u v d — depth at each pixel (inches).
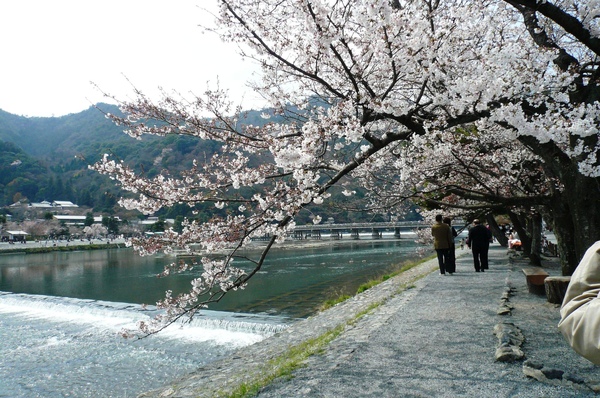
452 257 521.7
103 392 397.7
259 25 227.0
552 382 153.3
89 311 733.3
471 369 172.2
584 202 242.1
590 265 56.6
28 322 690.2
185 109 243.9
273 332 533.3
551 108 206.5
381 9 183.0
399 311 301.9
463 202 587.5
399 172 392.5
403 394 151.2
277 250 2110.0
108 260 1972.2
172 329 586.9
